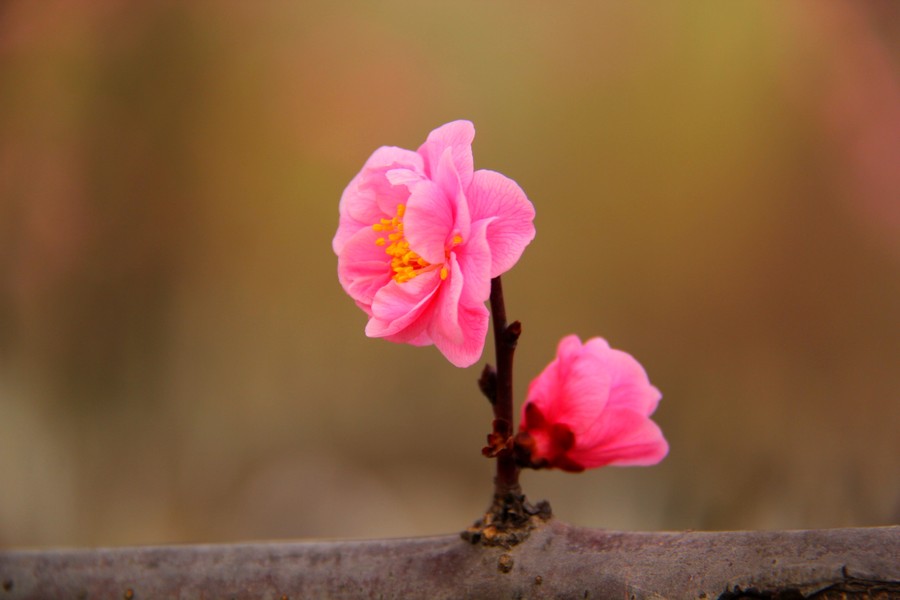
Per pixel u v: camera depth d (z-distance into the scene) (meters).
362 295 0.33
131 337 0.82
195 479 0.83
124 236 0.83
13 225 0.79
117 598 0.35
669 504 0.70
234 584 0.34
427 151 0.33
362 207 0.33
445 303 0.32
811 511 0.64
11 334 0.77
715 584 0.32
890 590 0.32
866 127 0.82
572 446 0.33
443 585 0.33
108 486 0.78
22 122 0.80
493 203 0.32
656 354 0.85
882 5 0.81
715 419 0.77
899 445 0.66
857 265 0.80
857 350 0.78
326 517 0.84
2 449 0.73
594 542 0.33
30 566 0.35
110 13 0.83
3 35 0.79
